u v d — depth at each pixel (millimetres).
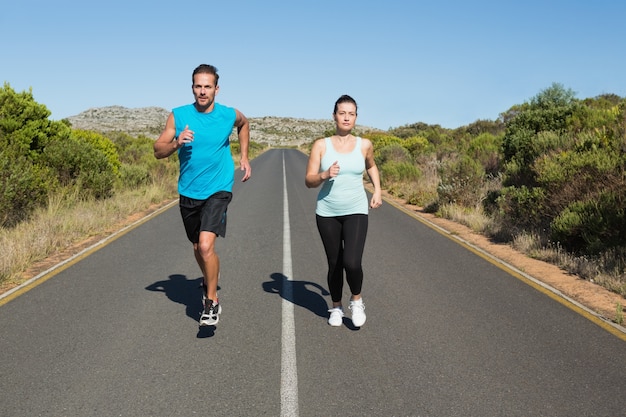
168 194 17328
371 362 4156
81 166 14414
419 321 5141
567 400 3531
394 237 9773
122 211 12789
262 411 3387
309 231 10477
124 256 8148
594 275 6777
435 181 18453
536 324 5055
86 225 10398
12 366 4098
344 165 4523
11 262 7180
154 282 6621
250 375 3924
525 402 3500
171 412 3379
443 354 4320
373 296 6012
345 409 3404
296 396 3588
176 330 4891
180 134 4203
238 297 5969
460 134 37812
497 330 4887
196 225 4848
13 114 15047
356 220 4633
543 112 15430
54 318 5242
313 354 4320
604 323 5086
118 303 5738
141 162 24578
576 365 4105
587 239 7703
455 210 12172
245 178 4918
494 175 16125
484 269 7305
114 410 3406
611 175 8914
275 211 13438
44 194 12078
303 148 79500
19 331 4879
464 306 5625
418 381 3814
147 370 4016
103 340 4645
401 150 26391
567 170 9797
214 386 3746
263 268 7410
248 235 10023
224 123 4578
